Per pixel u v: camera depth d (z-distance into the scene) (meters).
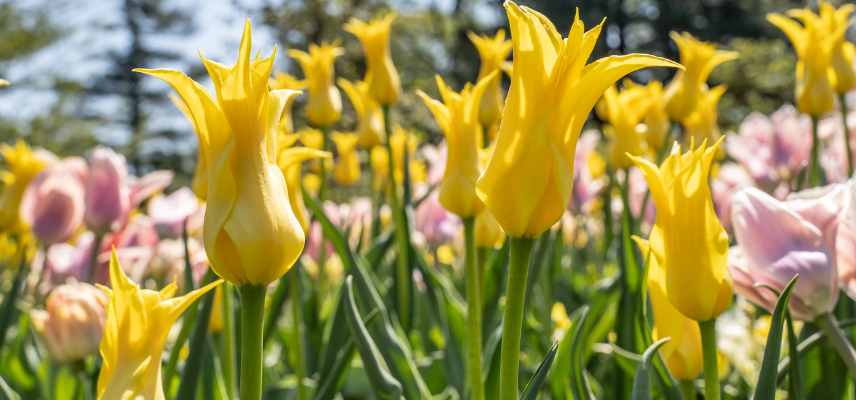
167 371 0.90
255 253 0.62
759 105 10.77
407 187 1.31
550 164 0.66
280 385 1.35
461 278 1.91
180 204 1.45
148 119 19.47
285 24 11.06
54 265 1.51
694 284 0.70
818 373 0.95
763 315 1.32
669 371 0.81
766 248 0.78
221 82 0.62
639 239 0.77
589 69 0.65
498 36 1.40
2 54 12.88
